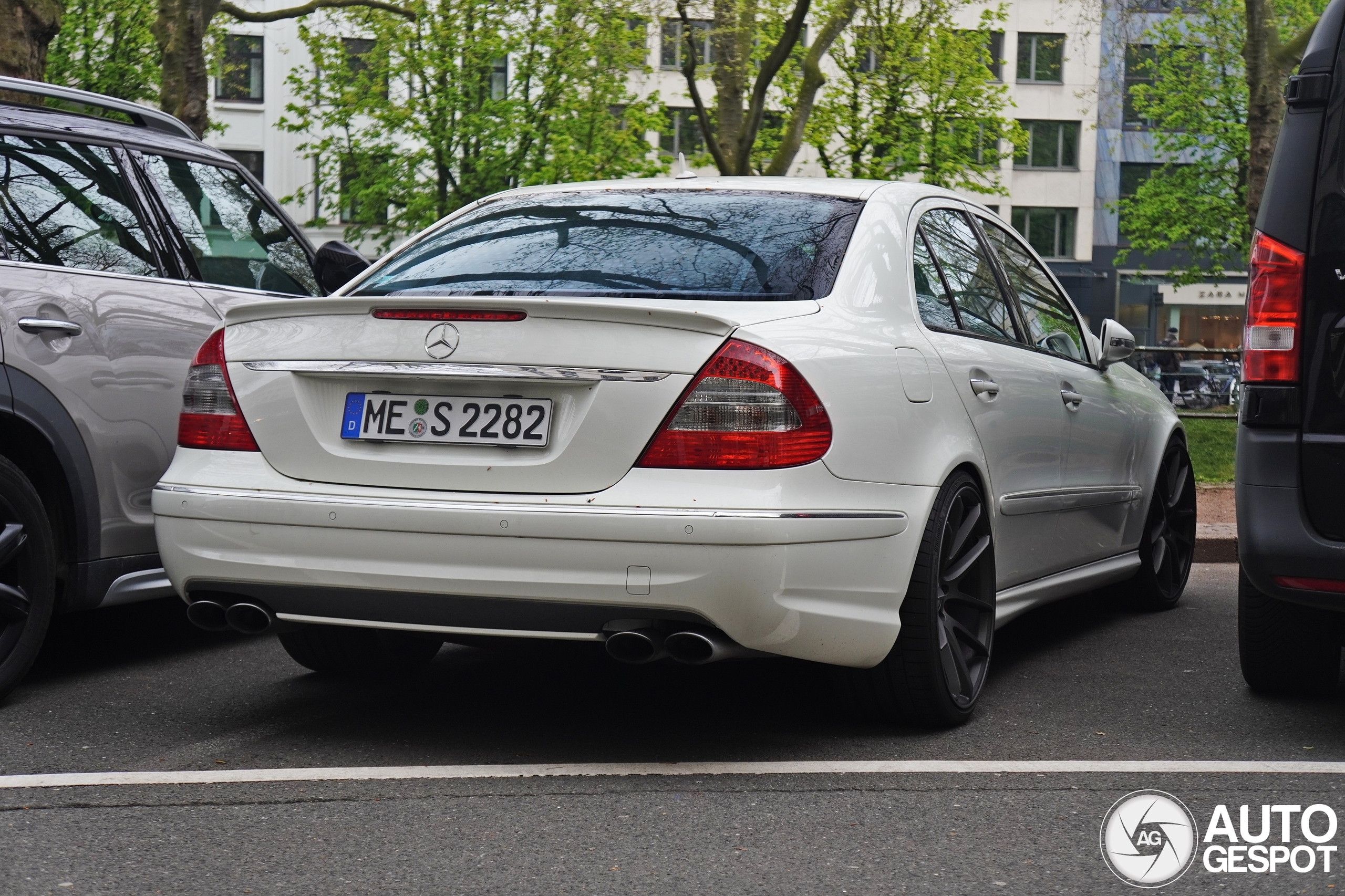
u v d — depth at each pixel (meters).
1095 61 49.19
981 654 4.16
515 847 2.94
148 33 30.17
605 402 3.30
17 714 4.12
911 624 3.78
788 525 3.25
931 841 3.01
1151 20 36.28
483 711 4.19
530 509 3.29
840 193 4.23
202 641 5.32
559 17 25.06
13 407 4.22
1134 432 5.76
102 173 4.84
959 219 4.77
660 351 3.31
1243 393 3.91
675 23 16.39
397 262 4.22
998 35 49.25
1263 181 15.21
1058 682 4.71
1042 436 4.69
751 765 3.60
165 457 4.79
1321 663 4.39
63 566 4.48
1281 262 3.82
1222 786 3.46
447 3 29.62
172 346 4.82
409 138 31.53
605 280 3.80
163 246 4.95
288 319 3.64
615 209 4.21
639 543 3.23
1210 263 47.09
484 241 4.17
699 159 30.67
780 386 3.31
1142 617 6.17
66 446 4.39
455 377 3.41
